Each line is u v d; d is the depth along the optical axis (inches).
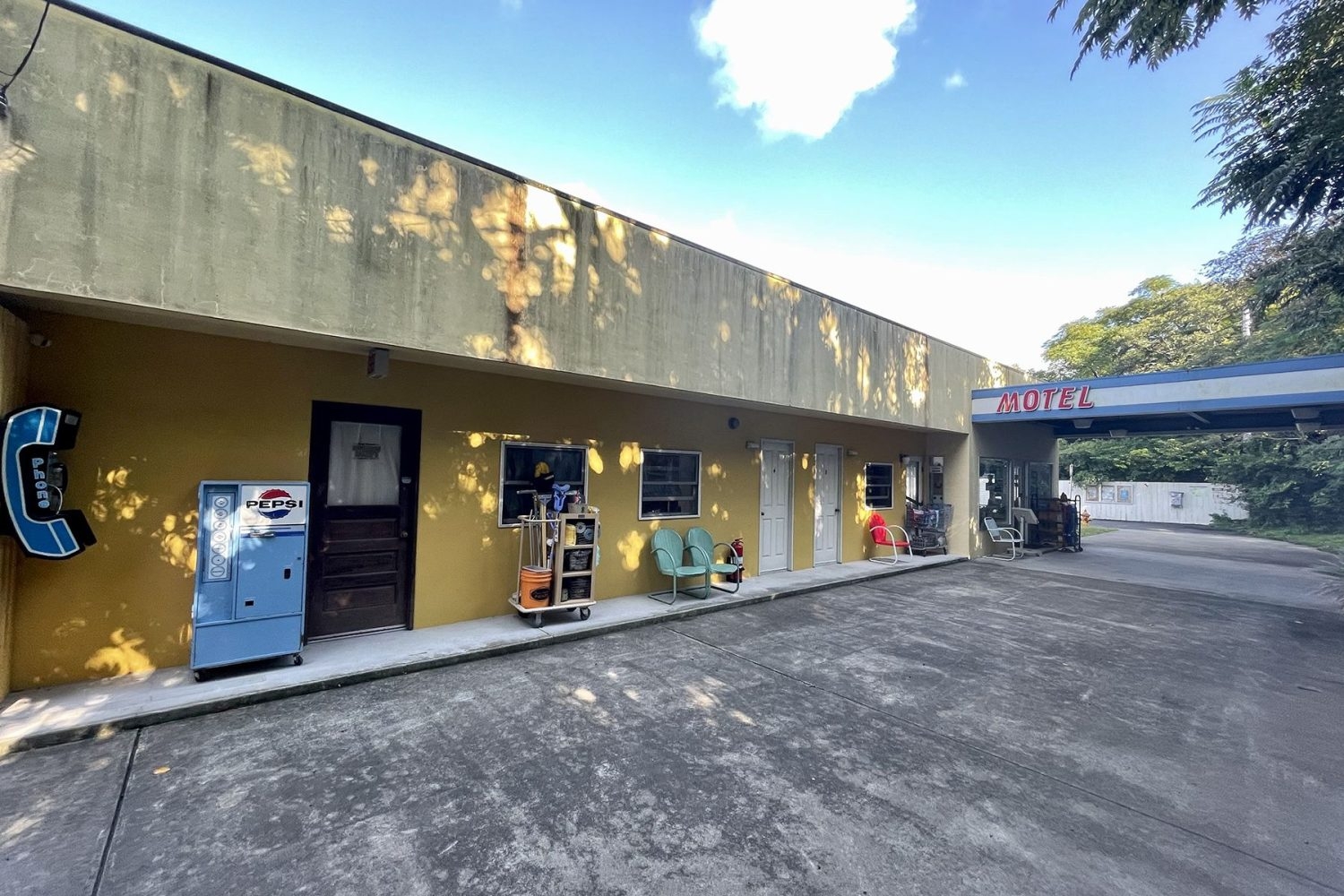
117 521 147.6
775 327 262.7
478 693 151.4
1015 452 495.8
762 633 217.3
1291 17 247.4
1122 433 513.0
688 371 223.3
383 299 148.5
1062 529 498.0
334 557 184.5
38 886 76.2
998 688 166.2
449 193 160.1
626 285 201.9
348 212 143.3
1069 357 1146.0
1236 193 287.6
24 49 107.4
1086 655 200.7
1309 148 245.1
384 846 87.3
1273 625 247.4
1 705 127.2
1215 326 858.8
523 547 222.8
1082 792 109.4
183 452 156.6
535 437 226.5
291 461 173.2
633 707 144.8
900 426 383.2
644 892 78.7
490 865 83.6
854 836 92.9
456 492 205.9
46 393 138.3
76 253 111.1
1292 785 113.5
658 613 228.7
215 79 126.0
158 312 123.6
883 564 373.1
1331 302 347.9
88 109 112.7
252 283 130.1
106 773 106.2
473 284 164.4
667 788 106.9
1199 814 102.5
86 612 143.9
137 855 83.4
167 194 120.4
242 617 148.9
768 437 325.4
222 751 116.4
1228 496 807.7
